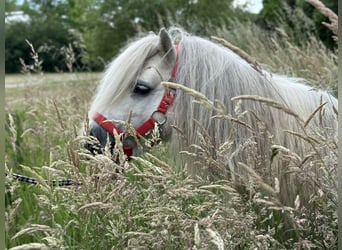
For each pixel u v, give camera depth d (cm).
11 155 344
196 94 140
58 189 158
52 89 560
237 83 224
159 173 156
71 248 157
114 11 1255
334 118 223
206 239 126
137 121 230
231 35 719
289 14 740
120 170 155
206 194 163
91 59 1074
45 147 338
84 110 385
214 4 1163
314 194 172
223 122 217
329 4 832
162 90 232
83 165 219
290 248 175
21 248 110
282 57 538
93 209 152
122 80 232
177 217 139
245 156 207
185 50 237
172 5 1173
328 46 789
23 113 428
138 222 161
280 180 201
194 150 221
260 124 179
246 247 149
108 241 158
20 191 265
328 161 161
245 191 194
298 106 226
